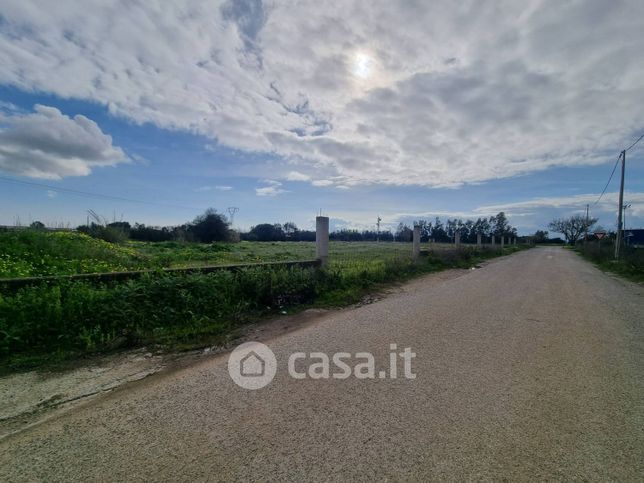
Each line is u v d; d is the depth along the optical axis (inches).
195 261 514.3
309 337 176.9
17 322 157.9
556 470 76.8
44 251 363.3
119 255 435.8
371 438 88.4
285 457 81.0
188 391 116.6
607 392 115.1
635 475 75.2
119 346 164.2
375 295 304.3
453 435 89.7
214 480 73.5
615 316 227.9
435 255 616.1
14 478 74.9
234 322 206.8
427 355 149.5
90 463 79.8
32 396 115.7
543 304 264.2
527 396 111.8
